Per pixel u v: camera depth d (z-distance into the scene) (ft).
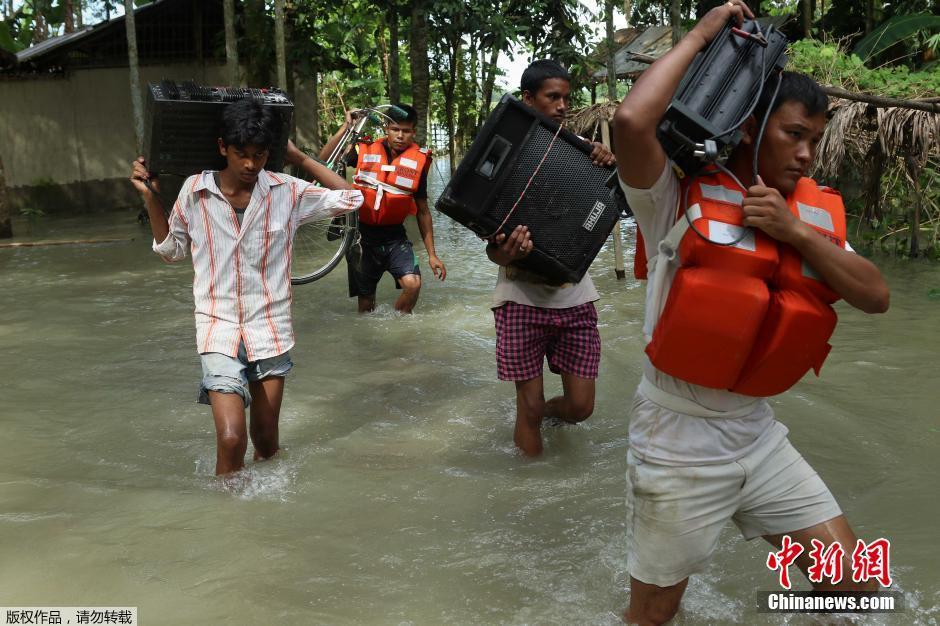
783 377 7.41
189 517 11.18
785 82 7.35
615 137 7.26
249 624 8.72
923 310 21.35
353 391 16.63
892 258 28.22
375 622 8.75
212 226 12.16
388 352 19.30
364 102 77.00
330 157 21.97
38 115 50.08
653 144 7.20
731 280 7.11
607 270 28.09
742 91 7.34
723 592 9.23
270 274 12.51
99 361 18.75
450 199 12.31
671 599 8.22
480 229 12.49
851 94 26.14
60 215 49.98
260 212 12.26
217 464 12.23
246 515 11.25
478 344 19.86
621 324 20.83
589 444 13.79
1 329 21.66
